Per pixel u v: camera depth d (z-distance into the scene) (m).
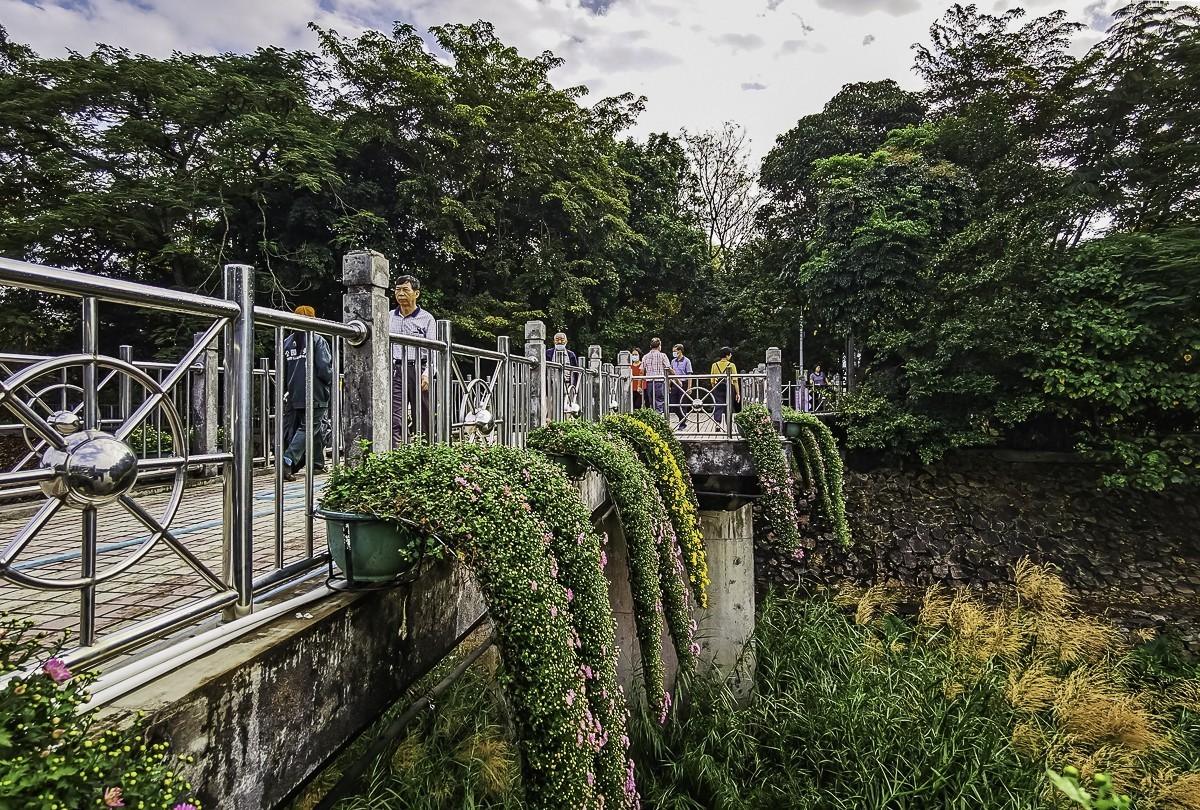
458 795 4.18
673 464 5.09
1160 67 10.91
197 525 3.20
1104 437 10.45
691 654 4.35
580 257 16.75
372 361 2.24
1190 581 9.12
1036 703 6.23
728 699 6.17
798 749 5.57
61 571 2.38
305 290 12.88
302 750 1.64
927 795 4.98
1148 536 9.90
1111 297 10.28
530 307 15.70
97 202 11.04
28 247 11.16
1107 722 6.07
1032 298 10.42
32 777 0.87
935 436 11.39
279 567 1.88
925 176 12.25
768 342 18.95
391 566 1.93
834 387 13.30
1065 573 9.45
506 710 5.02
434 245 15.45
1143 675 7.61
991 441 10.89
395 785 4.09
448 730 4.63
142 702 1.25
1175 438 9.91
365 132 13.59
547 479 2.46
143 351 12.38
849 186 12.92
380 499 1.86
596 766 2.23
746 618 6.89
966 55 14.27
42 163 11.22
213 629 1.54
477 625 2.82
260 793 1.49
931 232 12.16
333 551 1.95
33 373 1.17
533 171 14.70
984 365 10.91
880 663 6.94
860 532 10.60
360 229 13.19
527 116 15.27
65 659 1.19
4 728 0.92
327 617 1.77
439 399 2.86
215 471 4.90
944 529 10.45
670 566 4.21
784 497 6.56
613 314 17.94
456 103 14.44
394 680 2.12
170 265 12.16
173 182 11.75
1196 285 9.18
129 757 1.07
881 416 11.66
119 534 3.00
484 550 1.88
